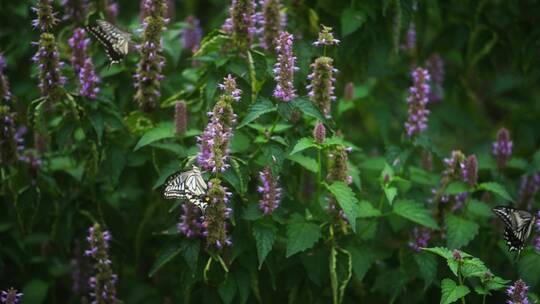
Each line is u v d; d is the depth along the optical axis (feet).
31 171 20.33
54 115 21.66
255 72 18.72
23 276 23.36
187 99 21.07
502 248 20.51
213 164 16.58
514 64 25.71
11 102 21.26
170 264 23.59
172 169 18.39
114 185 19.98
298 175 20.61
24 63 25.25
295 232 18.24
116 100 21.38
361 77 25.18
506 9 25.31
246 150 19.29
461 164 19.76
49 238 23.70
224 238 17.51
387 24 23.22
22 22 24.86
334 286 18.53
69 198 21.48
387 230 21.66
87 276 22.40
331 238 19.10
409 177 21.56
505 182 22.15
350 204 17.19
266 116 19.84
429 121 27.35
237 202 18.30
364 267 19.25
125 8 29.89
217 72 19.22
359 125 31.99
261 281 19.93
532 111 29.14
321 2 22.50
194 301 20.58
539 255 18.92
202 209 16.85
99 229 18.88
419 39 25.66
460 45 25.68
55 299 23.91
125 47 18.60
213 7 34.50
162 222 22.15
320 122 17.51
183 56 24.61
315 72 17.67
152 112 20.47
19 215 20.43
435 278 20.22
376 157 23.52
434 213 20.79
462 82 28.12
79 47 19.54
